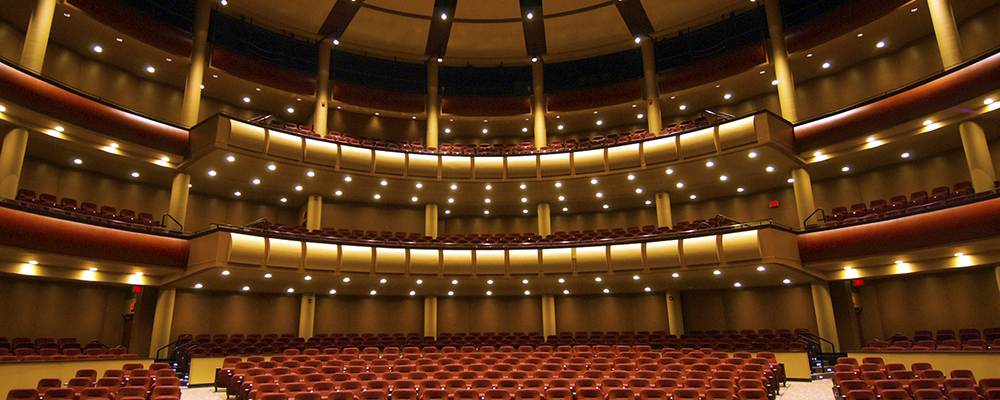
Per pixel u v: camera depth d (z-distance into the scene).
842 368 10.33
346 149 17.42
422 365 10.93
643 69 20.98
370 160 17.73
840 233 14.02
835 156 15.89
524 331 18.06
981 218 11.84
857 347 15.03
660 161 17.12
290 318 17.16
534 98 21.92
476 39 21.22
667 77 20.12
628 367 10.63
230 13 18.98
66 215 12.24
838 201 17.64
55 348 12.63
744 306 17.02
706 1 19.20
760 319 16.70
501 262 15.84
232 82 18.80
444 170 18.44
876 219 13.52
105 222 12.88
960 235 12.10
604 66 22.81
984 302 13.84
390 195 19.41
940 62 16.59
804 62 18.41
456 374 10.32
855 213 15.38
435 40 21.16
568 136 23.23
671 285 16.61
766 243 13.84
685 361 11.10
